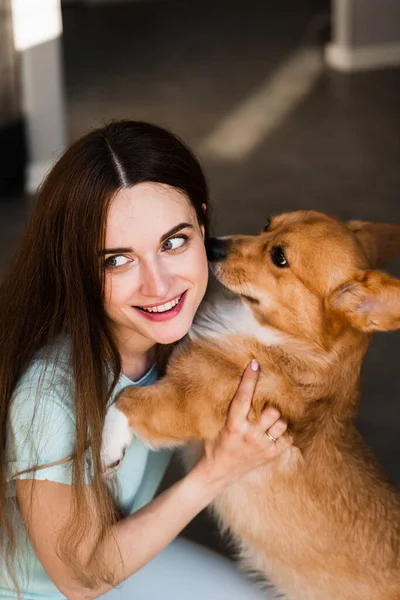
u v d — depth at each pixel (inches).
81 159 80.5
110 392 87.1
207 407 99.9
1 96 246.1
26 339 85.7
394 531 104.3
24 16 240.4
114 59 420.2
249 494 104.7
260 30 471.5
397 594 102.7
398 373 180.4
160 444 98.9
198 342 105.1
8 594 88.6
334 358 104.6
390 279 99.0
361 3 382.0
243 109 341.1
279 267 109.0
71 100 354.0
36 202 86.7
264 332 106.1
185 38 460.4
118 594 97.1
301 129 319.9
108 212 79.7
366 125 323.3
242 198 262.8
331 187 270.7
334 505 102.7
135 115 332.5
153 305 84.3
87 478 84.1
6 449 84.0
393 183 272.8
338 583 103.4
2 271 208.7
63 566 83.8
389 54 391.9
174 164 83.0
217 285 115.6
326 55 410.6
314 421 103.7
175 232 82.1
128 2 555.5
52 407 81.9
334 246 106.1
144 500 104.0
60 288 85.1
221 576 100.5
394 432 162.6
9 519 86.4
